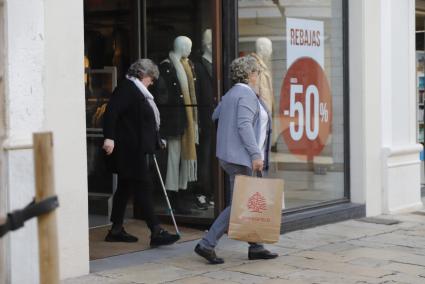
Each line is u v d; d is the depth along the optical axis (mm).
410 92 11766
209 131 9180
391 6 11328
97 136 10242
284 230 9422
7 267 6469
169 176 9523
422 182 13945
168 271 7422
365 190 10797
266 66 9602
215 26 9031
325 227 9938
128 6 10023
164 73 9555
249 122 7445
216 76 9062
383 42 11133
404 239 9195
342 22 10789
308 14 10289
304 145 10250
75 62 6980
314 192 10375
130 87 8180
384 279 7145
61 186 6883
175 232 9164
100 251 8234
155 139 8328
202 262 7812
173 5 9469
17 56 6551
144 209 8297
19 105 6562
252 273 7352
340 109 10836
